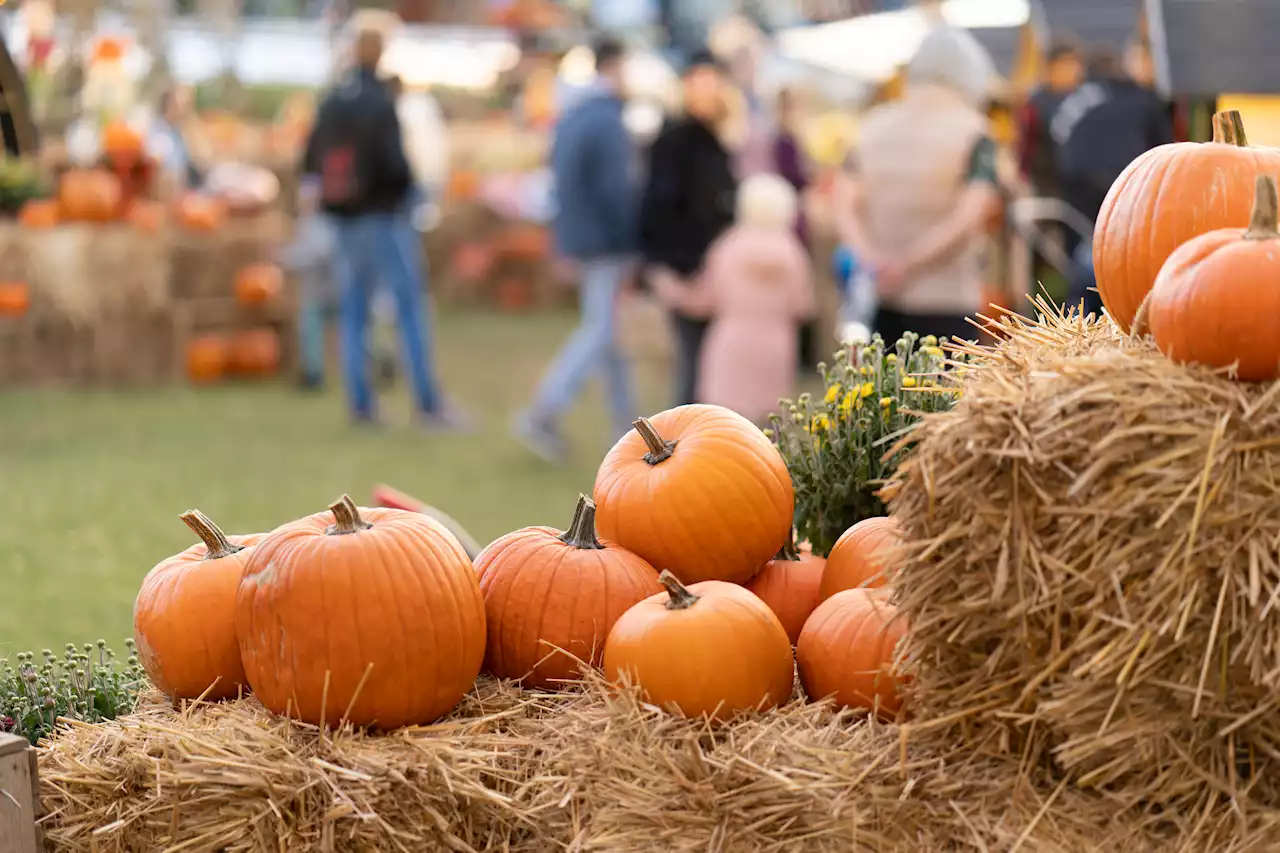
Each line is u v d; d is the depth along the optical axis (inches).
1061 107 283.4
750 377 237.6
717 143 257.3
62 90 431.8
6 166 377.4
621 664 89.2
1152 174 87.7
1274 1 200.5
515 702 93.0
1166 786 77.0
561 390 287.4
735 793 80.7
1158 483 72.4
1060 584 75.4
